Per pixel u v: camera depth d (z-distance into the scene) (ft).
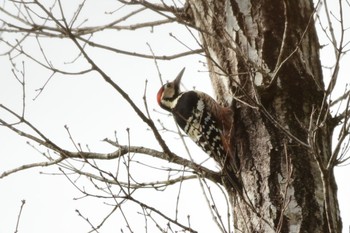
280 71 34.96
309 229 31.55
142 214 31.01
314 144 28.12
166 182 35.83
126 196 31.78
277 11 36.22
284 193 31.78
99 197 32.48
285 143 32.73
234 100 36.50
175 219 30.68
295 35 35.83
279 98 34.63
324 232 31.58
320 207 31.96
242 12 36.45
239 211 33.73
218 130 41.78
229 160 36.01
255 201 33.24
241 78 36.24
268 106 34.88
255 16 36.24
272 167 33.37
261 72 33.53
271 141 33.96
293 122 34.12
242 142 35.40
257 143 34.60
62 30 33.27
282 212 30.04
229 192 34.60
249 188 33.86
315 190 32.30
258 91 34.65
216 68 37.45
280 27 35.96
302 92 34.78
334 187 32.83
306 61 35.50
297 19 36.24
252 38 36.01
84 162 34.76
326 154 33.30
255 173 33.99
